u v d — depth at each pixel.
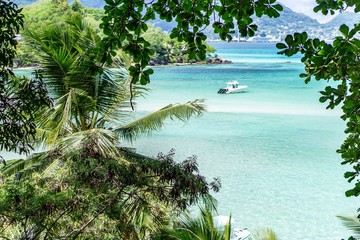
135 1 1.68
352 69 1.45
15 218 3.31
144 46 1.79
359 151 1.72
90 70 1.87
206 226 4.12
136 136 7.04
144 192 4.75
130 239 4.79
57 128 5.82
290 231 9.18
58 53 6.18
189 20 1.78
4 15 2.12
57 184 4.18
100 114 6.84
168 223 4.92
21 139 2.63
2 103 2.37
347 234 8.98
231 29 1.76
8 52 2.23
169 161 4.99
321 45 1.50
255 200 10.91
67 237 3.62
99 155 4.86
